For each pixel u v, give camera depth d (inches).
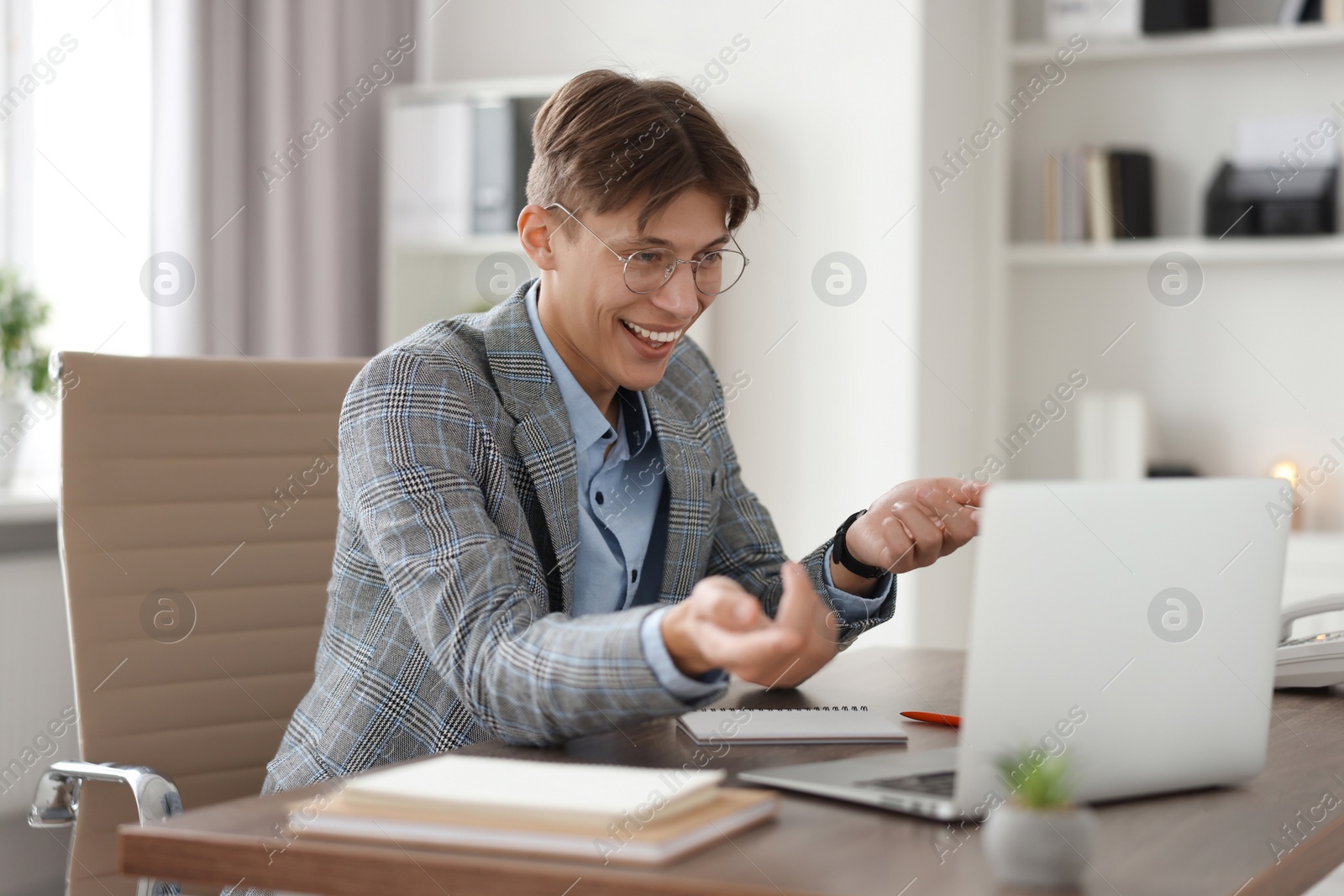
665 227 43.0
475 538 39.9
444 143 119.3
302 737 45.4
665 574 50.5
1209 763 34.4
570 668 33.8
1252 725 35.0
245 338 113.4
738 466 58.4
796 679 47.1
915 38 109.0
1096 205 122.1
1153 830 31.0
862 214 111.7
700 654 32.4
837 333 113.0
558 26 122.6
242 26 111.9
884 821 30.1
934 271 114.0
